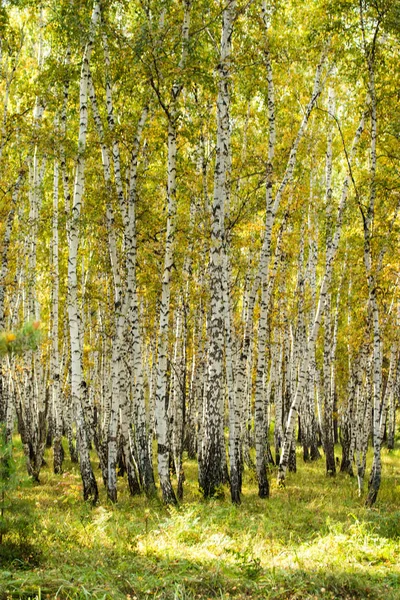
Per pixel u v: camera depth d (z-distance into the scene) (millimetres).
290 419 15461
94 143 13539
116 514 10727
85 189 15562
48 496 13023
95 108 13211
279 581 6785
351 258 19562
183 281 16625
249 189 16453
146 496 13422
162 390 12000
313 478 18109
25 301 20578
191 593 6184
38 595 5523
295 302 22969
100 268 17656
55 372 18391
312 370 23094
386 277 14898
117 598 5680
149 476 13750
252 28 15391
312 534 9539
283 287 20828
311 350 15492
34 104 16141
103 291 18531
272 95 14195
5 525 7473
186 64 11727
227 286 13531
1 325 14766
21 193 18609
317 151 20328
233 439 12711
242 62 13180
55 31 13992
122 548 7762
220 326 12992
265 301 14289
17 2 14898
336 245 15359
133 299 14273
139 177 14758
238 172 15609
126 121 14688
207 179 15781
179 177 15406
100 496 13508
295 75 17828
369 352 18031
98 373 24812
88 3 12773
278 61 15055
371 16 13602
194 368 21500
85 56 12516
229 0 12891
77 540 8344
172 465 18562
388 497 14406
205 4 12656
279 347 24891
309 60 15469
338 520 10648
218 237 12984
